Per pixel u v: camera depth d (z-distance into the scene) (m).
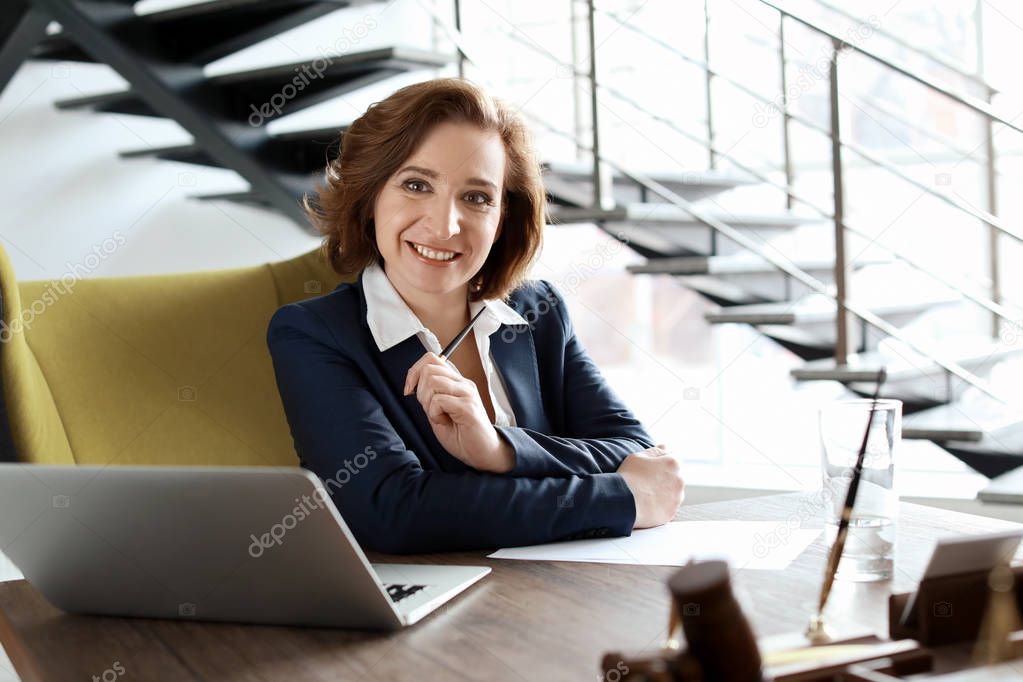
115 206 3.59
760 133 4.05
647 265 3.37
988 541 0.77
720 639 0.59
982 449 2.75
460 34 3.37
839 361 2.93
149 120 3.71
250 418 1.74
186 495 0.84
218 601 0.93
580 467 1.34
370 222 1.58
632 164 4.34
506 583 1.02
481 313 1.58
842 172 2.86
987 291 3.55
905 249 3.69
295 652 0.85
